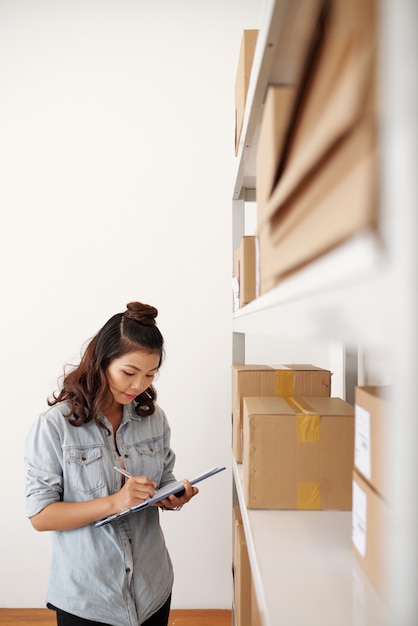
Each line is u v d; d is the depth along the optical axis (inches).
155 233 114.0
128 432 68.7
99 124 114.3
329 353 111.9
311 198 20.4
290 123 24.5
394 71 11.9
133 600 63.0
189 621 107.7
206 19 113.5
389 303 12.3
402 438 11.9
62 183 113.9
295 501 46.6
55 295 113.3
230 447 113.1
